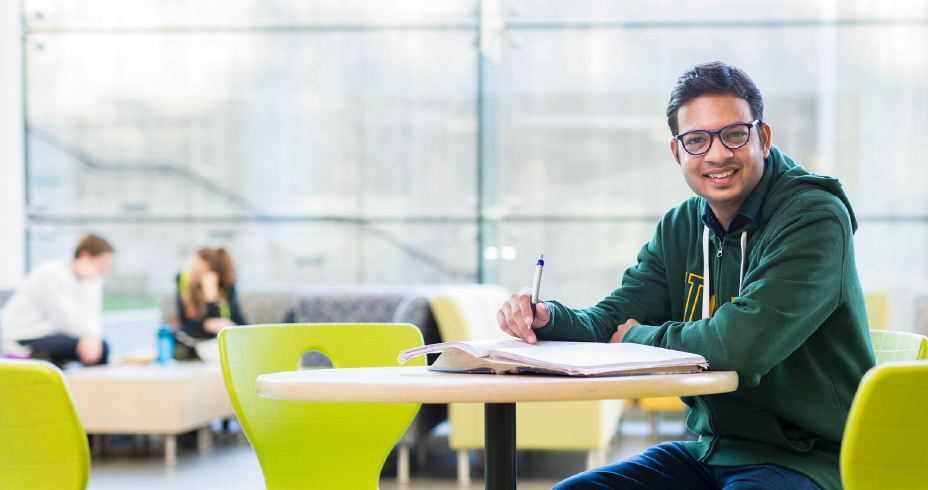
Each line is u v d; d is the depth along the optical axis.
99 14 6.68
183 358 5.51
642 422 5.98
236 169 6.60
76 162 6.70
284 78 6.57
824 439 1.70
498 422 1.60
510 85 6.39
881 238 6.15
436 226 6.45
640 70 6.29
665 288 2.02
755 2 6.20
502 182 6.39
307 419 2.02
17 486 1.44
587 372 1.28
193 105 6.64
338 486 2.04
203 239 6.62
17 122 6.55
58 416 1.40
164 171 6.65
